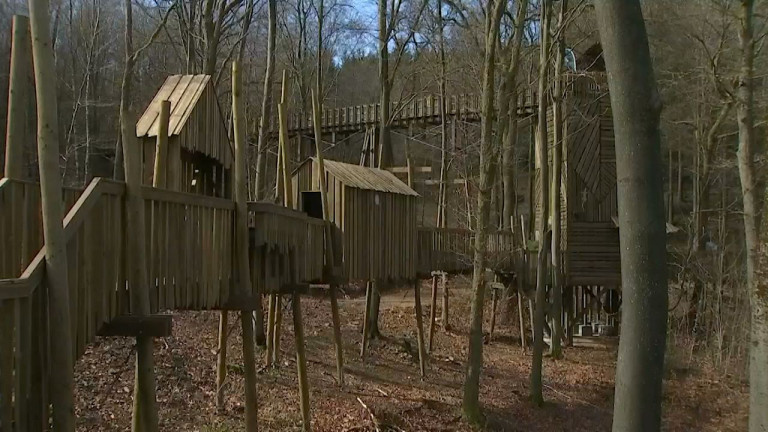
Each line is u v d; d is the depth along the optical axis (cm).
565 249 2277
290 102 3234
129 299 571
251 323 881
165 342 1420
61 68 3300
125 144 568
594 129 2327
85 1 3297
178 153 820
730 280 2102
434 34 3238
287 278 1041
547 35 1625
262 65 3148
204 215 735
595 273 2283
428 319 2433
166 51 3069
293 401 1279
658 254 420
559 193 2050
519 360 2008
